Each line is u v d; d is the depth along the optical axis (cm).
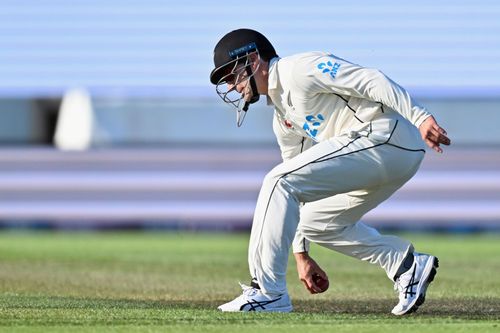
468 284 1862
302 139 1391
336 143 1272
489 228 3934
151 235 3906
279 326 1097
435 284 1862
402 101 1197
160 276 2095
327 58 1245
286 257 1284
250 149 3959
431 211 3784
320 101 1270
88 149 3922
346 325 1113
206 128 4025
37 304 1396
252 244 1286
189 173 3862
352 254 1384
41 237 3766
